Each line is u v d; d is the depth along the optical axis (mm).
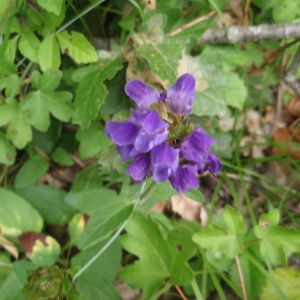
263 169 261
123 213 195
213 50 249
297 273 214
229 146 247
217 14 250
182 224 221
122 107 232
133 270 195
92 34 253
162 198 200
